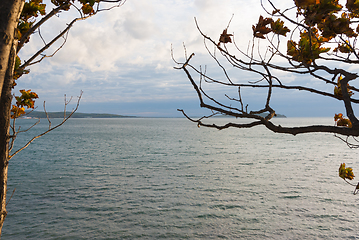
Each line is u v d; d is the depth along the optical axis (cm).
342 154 6072
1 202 247
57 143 8356
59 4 315
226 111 187
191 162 4750
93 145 7744
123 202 2428
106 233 1814
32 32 288
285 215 2164
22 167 4084
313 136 12625
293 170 4034
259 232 1856
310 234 1833
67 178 3341
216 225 1962
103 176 3497
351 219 2086
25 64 290
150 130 17775
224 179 3384
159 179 3353
